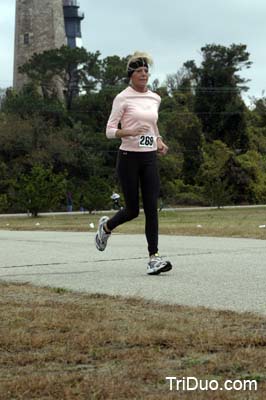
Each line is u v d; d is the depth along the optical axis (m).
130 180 12.06
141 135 11.91
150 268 12.05
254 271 12.39
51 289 10.45
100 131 124.25
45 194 70.06
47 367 6.34
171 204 110.25
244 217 54.34
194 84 147.25
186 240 20.31
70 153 107.44
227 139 133.62
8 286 10.80
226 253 15.77
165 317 8.16
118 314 8.37
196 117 128.62
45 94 131.12
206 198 102.25
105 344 7.01
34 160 104.00
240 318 8.06
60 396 5.51
